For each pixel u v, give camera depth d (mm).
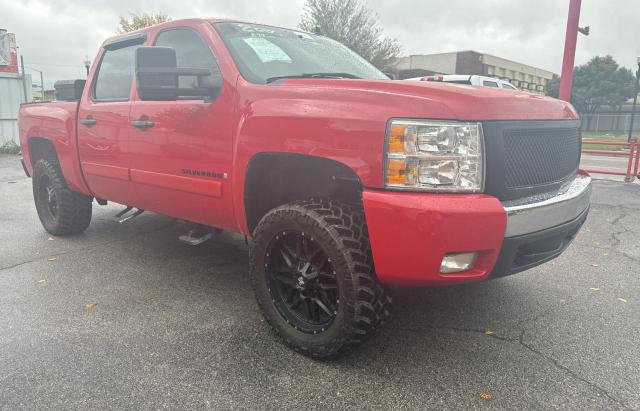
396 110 2496
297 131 2779
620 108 47062
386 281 2592
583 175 3600
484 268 2541
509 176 2643
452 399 2506
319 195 3244
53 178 5117
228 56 3357
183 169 3555
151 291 3869
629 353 2975
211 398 2492
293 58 3646
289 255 2963
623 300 3781
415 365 2820
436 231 2377
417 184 2451
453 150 2453
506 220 2490
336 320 2713
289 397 2510
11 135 16219
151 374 2693
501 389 2596
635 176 9922
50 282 4055
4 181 9867
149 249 4969
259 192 3205
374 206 2490
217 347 2994
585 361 2881
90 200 5312
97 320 3346
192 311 3502
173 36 3889
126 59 4297
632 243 5348
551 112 2982
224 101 3234
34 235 5516
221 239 5336
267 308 3047
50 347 2971
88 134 4465
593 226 6105
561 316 3482
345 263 2609
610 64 47438
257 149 2980
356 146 2562
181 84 3646
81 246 5070
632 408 2445
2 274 4238
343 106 2646
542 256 2893
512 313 3523
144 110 3824
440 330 3250
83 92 4688
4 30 16016
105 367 2758
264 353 2930
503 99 2664
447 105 2477
